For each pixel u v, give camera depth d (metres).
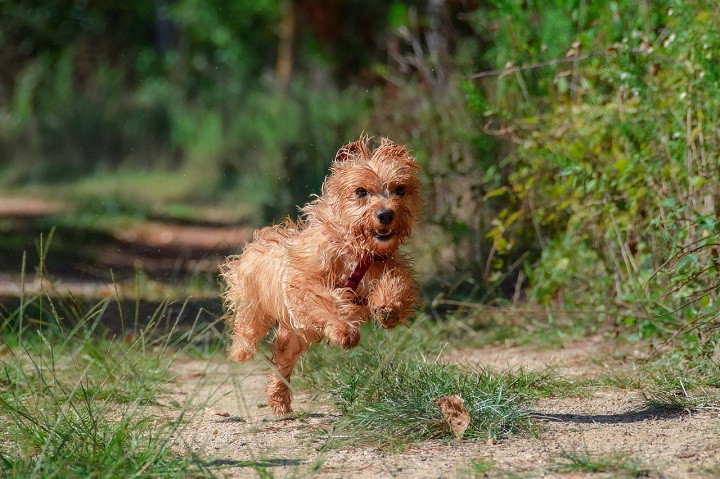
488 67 16.97
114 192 33.78
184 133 40.03
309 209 9.38
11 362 11.37
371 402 9.28
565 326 13.36
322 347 11.66
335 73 34.09
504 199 15.18
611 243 12.05
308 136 24.72
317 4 34.50
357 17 34.06
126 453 7.84
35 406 9.48
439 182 16.61
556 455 7.72
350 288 8.89
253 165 32.72
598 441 8.18
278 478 7.43
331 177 9.27
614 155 11.90
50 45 46.44
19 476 7.00
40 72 43.22
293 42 39.50
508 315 13.88
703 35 10.69
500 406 8.79
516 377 10.12
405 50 25.17
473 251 15.73
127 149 40.34
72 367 11.47
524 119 13.23
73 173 38.78
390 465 7.70
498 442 8.28
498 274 13.65
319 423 9.32
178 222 28.53
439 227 15.88
